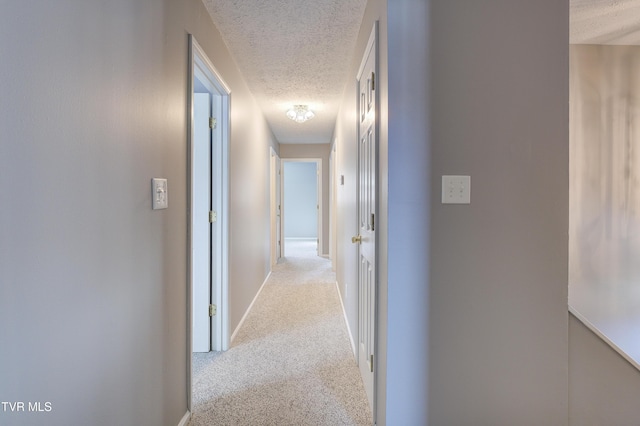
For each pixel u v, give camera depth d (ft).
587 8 5.80
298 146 20.29
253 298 10.97
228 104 7.51
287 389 5.92
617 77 7.29
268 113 13.05
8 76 2.05
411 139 4.06
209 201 7.48
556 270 4.15
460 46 4.05
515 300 4.14
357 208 6.91
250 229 10.41
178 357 4.77
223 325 7.52
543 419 4.16
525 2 4.06
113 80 3.12
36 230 2.27
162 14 4.18
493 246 4.11
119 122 3.23
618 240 7.20
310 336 8.30
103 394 3.02
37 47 2.25
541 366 4.15
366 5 5.83
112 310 3.15
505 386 4.15
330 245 19.75
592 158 7.26
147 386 3.87
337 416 5.16
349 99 8.59
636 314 6.98
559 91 4.09
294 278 14.71
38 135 2.27
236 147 8.38
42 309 2.33
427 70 4.04
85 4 2.72
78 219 2.67
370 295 5.36
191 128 5.09
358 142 6.78
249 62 8.25
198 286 7.48
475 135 4.07
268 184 15.15
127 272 3.41
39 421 2.33
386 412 4.17
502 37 4.06
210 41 6.18
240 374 6.44
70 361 2.61
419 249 4.09
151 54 3.89
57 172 2.44
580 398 4.34
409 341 4.13
